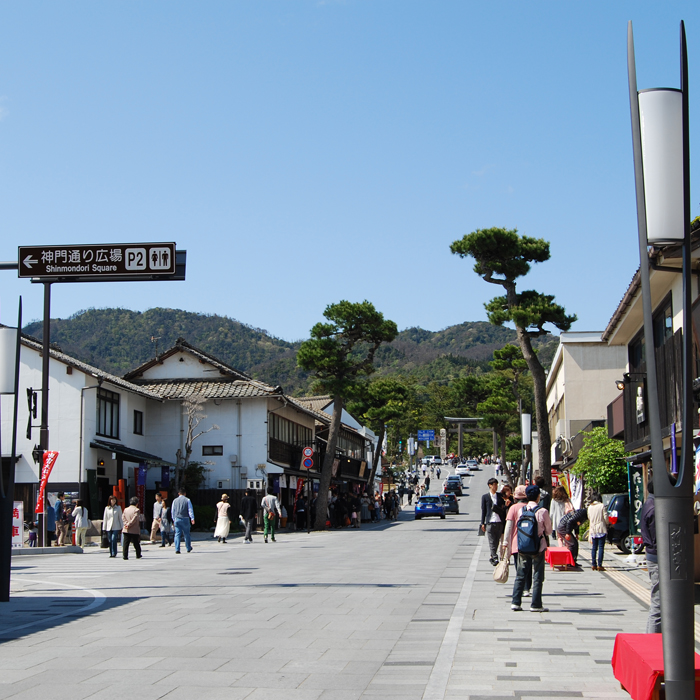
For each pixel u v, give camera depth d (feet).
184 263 47.29
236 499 131.13
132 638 30.35
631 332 69.51
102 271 47.34
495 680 22.70
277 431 144.36
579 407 132.77
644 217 18.56
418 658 26.08
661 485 17.54
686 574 17.25
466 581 48.37
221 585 48.21
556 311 98.63
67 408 108.99
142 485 113.60
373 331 132.57
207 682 22.94
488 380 238.48
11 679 23.48
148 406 136.77
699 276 45.98
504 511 55.72
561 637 29.30
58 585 49.83
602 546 54.95
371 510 161.27
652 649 20.18
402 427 344.28
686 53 19.03
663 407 53.21
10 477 42.83
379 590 44.29
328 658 26.21
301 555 72.74
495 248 101.60
